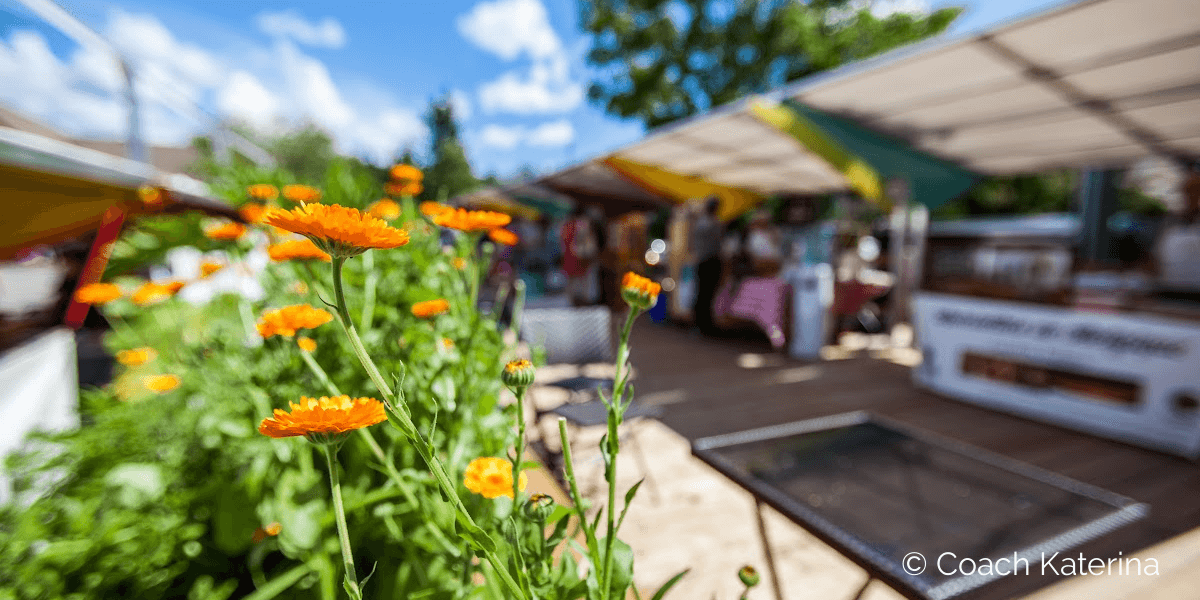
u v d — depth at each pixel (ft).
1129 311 10.90
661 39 64.95
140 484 3.46
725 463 4.42
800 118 14.43
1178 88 12.60
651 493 8.21
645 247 28.84
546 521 2.51
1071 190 62.44
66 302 7.80
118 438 4.22
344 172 5.34
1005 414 12.72
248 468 3.59
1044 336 12.30
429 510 2.99
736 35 62.13
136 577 3.17
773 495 3.84
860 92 14.11
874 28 53.06
